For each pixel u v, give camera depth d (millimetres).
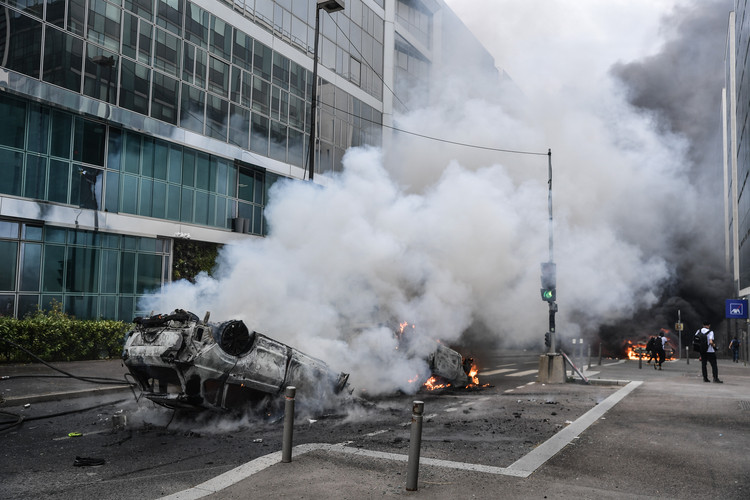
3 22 17203
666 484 6199
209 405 8664
